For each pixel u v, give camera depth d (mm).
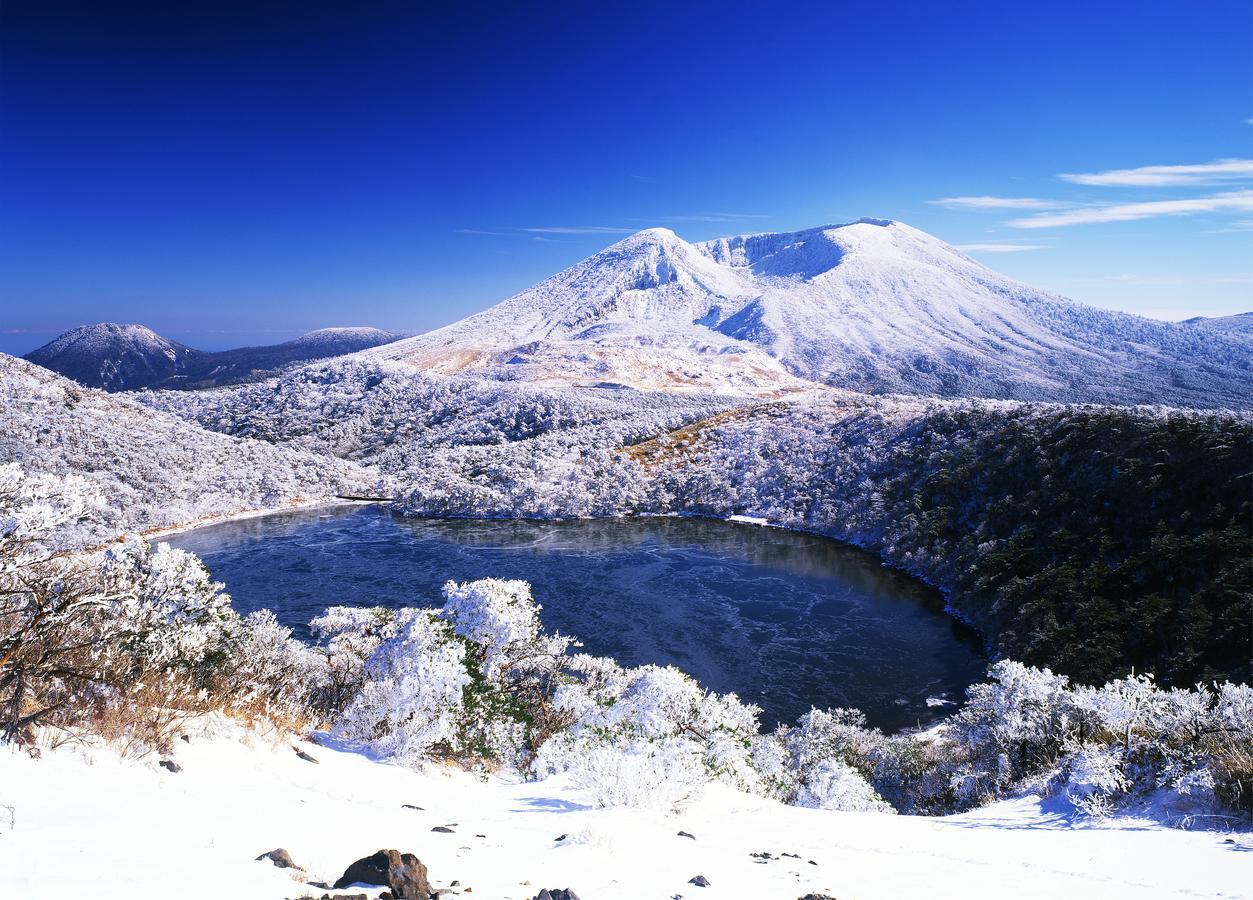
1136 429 75938
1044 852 7637
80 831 4105
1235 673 39688
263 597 65562
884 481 101438
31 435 105062
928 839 8781
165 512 101062
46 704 6809
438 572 76062
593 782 9430
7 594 7297
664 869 5461
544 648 21953
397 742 13203
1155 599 49812
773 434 133500
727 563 83188
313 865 4379
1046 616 52625
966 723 23266
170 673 9484
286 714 13070
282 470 128125
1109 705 14109
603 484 120562
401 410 198750
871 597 69375
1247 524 55312
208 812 5449
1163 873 6559
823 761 18562
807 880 5625
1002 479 83938
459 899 4059
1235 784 9531
